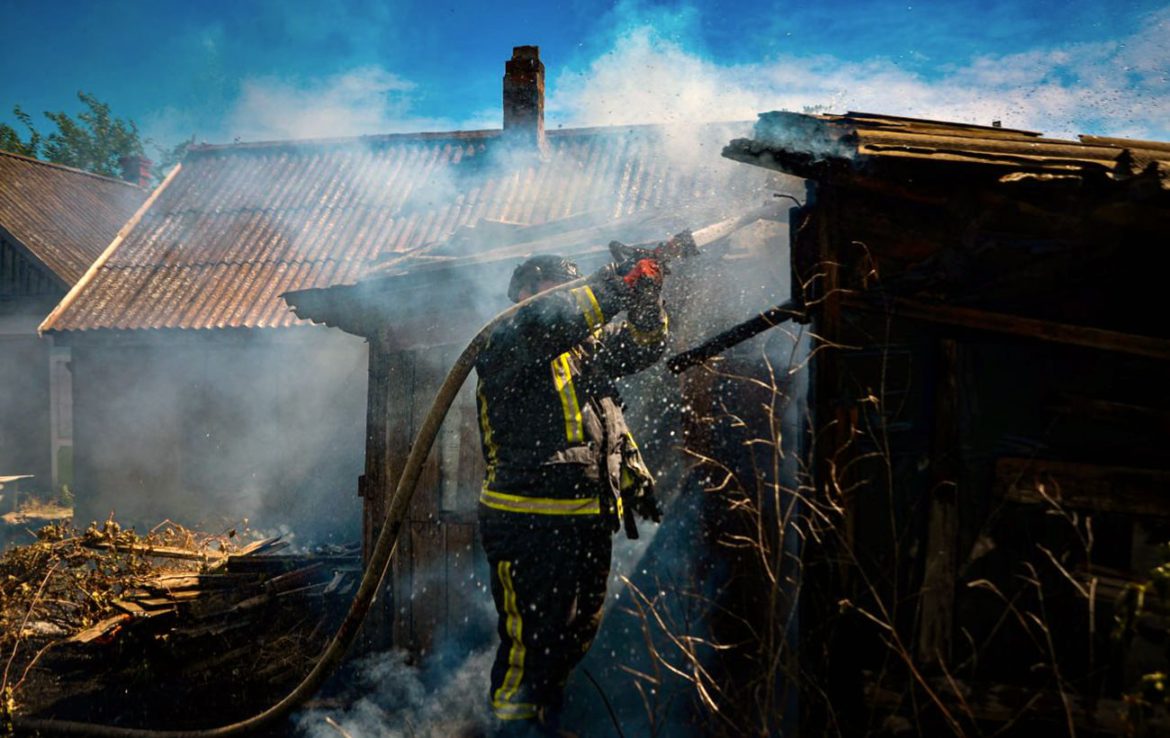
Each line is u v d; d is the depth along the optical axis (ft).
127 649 15.92
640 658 10.66
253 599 16.53
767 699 7.67
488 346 9.01
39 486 46.06
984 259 7.66
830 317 7.77
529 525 8.57
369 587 9.20
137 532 34.01
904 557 7.59
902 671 7.43
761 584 10.30
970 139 7.67
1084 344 7.36
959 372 7.63
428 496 13.43
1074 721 7.02
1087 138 8.44
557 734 8.64
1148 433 7.25
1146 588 6.38
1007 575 7.38
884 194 7.61
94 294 36.06
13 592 19.11
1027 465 7.35
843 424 7.70
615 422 9.19
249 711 13.12
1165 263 7.34
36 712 13.65
